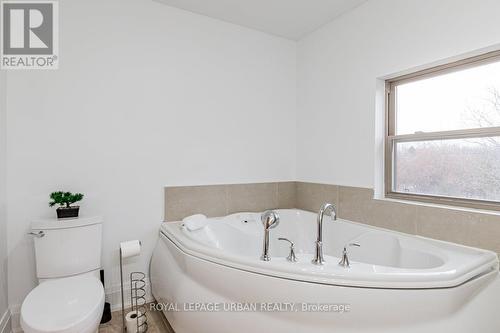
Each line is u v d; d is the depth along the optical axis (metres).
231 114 2.63
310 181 2.79
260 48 2.78
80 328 1.26
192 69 2.43
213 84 2.53
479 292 1.36
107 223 2.11
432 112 1.94
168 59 2.33
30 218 1.87
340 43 2.45
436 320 1.18
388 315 1.17
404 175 2.11
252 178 2.75
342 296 1.19
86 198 2.04
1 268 1.72
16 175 1.83
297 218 2.68
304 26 2.67
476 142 1.70
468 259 1.43
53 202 1.84
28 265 1.86
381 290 1.17
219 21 2.56
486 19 1.55
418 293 1.16
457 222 1.67
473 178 1.71
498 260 1.49
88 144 2.04
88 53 2.03
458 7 1.67
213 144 2.54
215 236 2.27
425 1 1.83
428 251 1.64
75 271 1.77
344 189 2.40
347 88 2.38
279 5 2.31
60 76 1.95
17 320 1.82
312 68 2.77
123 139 2.16
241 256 1.42
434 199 1.88
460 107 1.78
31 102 1.87
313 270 1.24
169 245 1.98
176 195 2.37
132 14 2.19
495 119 1.62
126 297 2.18
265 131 2.82
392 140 2.18
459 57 1.71
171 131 2.35
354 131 2.32
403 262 1.77
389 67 2.05
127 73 2.17
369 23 2.20
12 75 1.82
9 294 1.81
